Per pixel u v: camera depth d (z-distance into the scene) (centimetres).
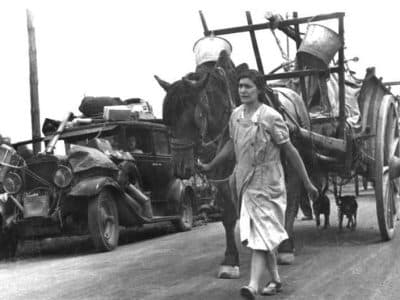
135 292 546
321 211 997
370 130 830
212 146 573
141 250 895
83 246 1038
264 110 469
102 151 975
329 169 812
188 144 562
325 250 748
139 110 1220
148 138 1120
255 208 459
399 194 948
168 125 568
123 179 967
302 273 598
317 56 743
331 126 784
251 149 465
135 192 1001
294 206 657
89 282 620
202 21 800
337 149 749
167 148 1175
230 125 489
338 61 758
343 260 666
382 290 511
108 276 651
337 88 833
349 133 780
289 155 470
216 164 518
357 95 862
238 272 595
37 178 937
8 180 933
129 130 1081
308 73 743
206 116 565
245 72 475
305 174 475
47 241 1159
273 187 464
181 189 1168
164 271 659
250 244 445
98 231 891
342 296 493
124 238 1130
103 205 919
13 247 964
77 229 934
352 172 855
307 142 677
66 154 1018
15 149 1036
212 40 698
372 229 965
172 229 1241
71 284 614
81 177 914
